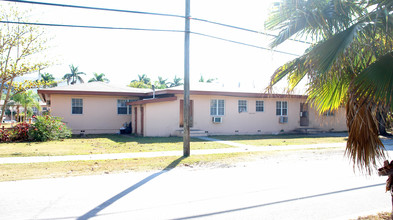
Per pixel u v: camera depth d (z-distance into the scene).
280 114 22.03
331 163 9.77
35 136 15.06
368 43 3.88
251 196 6.04
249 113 20.86
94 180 7.19
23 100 35.81
